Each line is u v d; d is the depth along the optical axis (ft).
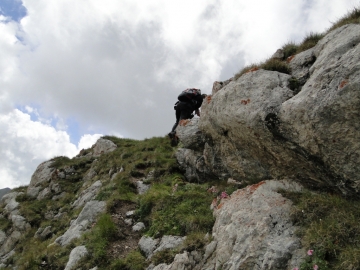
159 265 25.82
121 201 40.09
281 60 30.91
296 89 25.29
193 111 49.96
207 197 33.40
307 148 22.02
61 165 78.48
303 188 24.61
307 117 20.83
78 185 67.46
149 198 37.09
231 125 28.50
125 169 51.75
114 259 30.17
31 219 59.52
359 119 18.31
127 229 34.86
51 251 37.45
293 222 21.47
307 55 27.14
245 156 30.12
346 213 19.89
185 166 45.50
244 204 25.45
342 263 16.94
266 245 20.51
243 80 28.25
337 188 21.99
